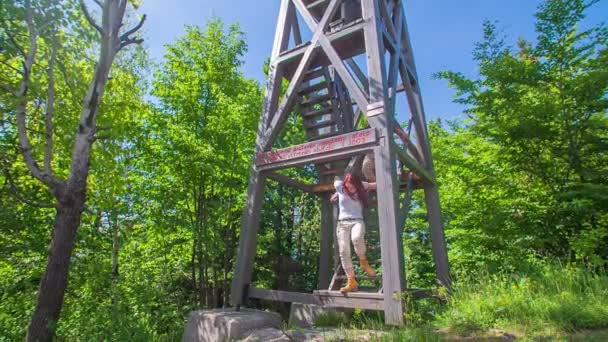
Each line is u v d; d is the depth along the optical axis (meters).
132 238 13.68
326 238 8.66
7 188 9.79
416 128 7.88
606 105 7.95
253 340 5.00
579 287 5.12
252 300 8.24
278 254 16.47
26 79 7.21
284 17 8.03
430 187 7.73
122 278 10.30
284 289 16.19
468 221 9.24
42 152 9.69
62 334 9.11
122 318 7.21
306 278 16.98
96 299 9.63
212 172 12.21
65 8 8.11
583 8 8.10
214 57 14.20
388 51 7.41
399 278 4.91
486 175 9.12
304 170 16.45
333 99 8.43
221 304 15.92
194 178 13.12
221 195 14.38
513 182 9.23
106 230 12.70
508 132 8.42
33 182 10.27
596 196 7.28
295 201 17.47
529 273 6.54
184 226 12.92
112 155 9.65
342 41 7.16
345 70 6.36
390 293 4.95
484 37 9.33
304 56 7.13
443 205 10.25
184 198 13.72
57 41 8.49
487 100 8.83
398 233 5.14
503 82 8.92
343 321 5.89
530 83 8.79
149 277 11.43
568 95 8.16
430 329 4.32
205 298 14.61
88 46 9.30
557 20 8.34
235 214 14.58
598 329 3.86
